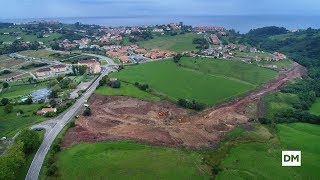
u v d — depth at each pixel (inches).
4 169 4864.7
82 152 6087.6
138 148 6299.2
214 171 5477.4
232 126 7559.1
